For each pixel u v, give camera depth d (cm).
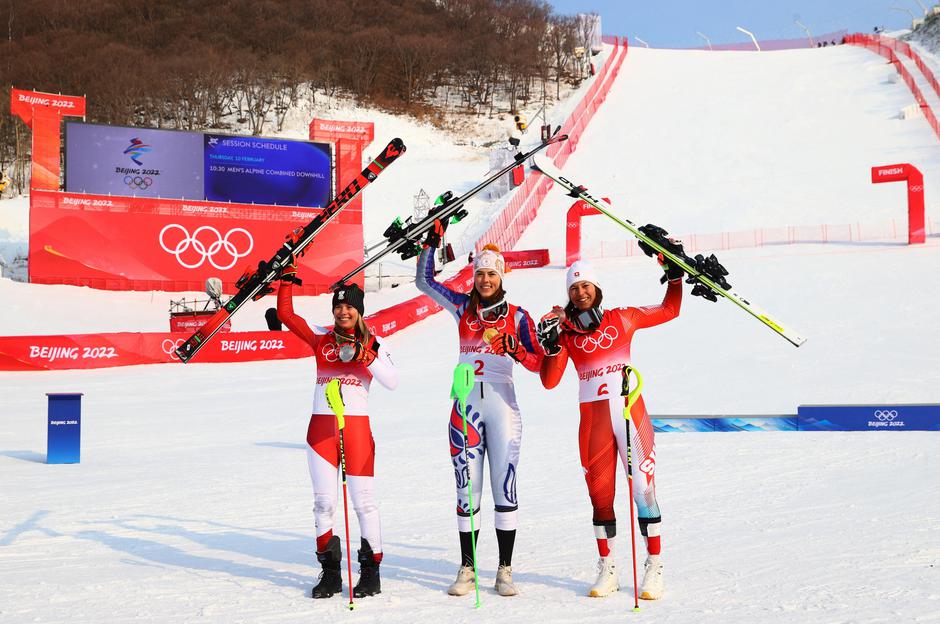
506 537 1152
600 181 11175
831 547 1313
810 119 12381
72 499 2019
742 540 1402
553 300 6988
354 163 9025
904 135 11119
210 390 4906
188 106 17012
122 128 8169
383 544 1489
